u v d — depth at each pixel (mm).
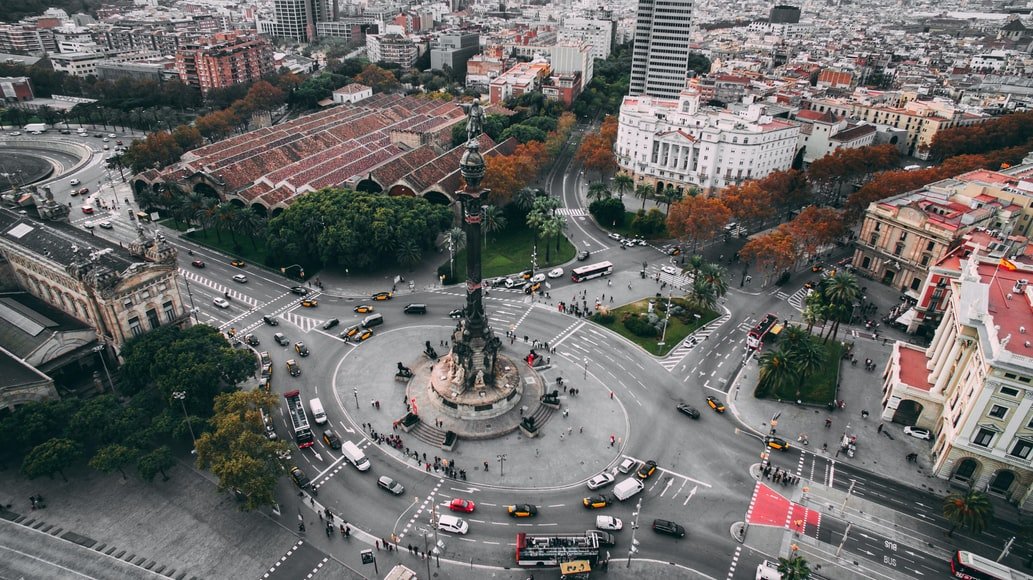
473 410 127625
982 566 95625
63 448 104562
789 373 131750
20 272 151625
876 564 100000
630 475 116625
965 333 116938
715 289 163375
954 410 117438
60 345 130500
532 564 97375
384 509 107625
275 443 105312
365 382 140250
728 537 104062
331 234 177250
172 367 118938
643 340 158125
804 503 110875
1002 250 154500
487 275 190125
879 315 171875
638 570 97875
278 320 162750
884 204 186500
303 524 103250
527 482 114250
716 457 121062
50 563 95000
